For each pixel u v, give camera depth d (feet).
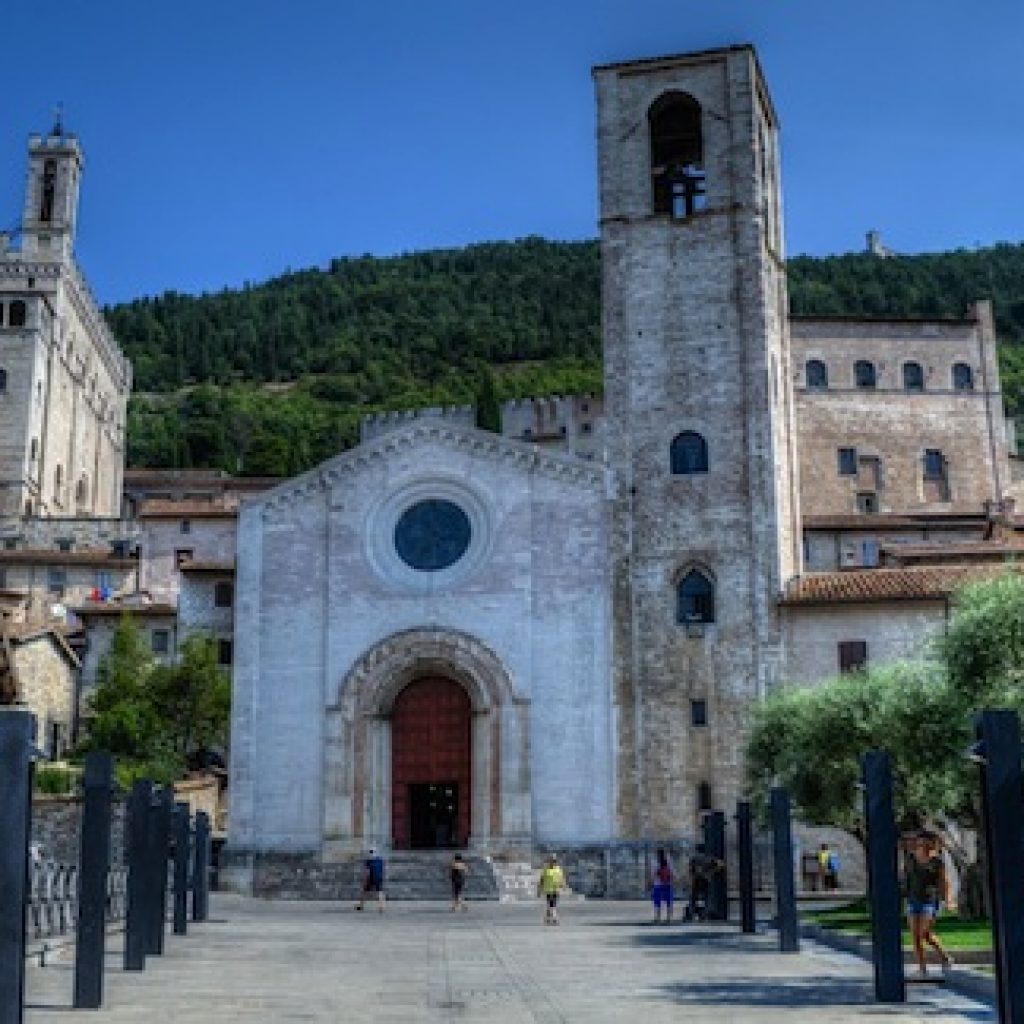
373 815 177.58
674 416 185.88
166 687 226.58
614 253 195.00
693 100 199.62
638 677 176.14
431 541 186.09
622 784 172.86
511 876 168.14
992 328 328.90
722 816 131.95
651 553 180.86
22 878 42.06
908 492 315.58
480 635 180.24
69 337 421.59
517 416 451.94
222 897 172.35
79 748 216.54
